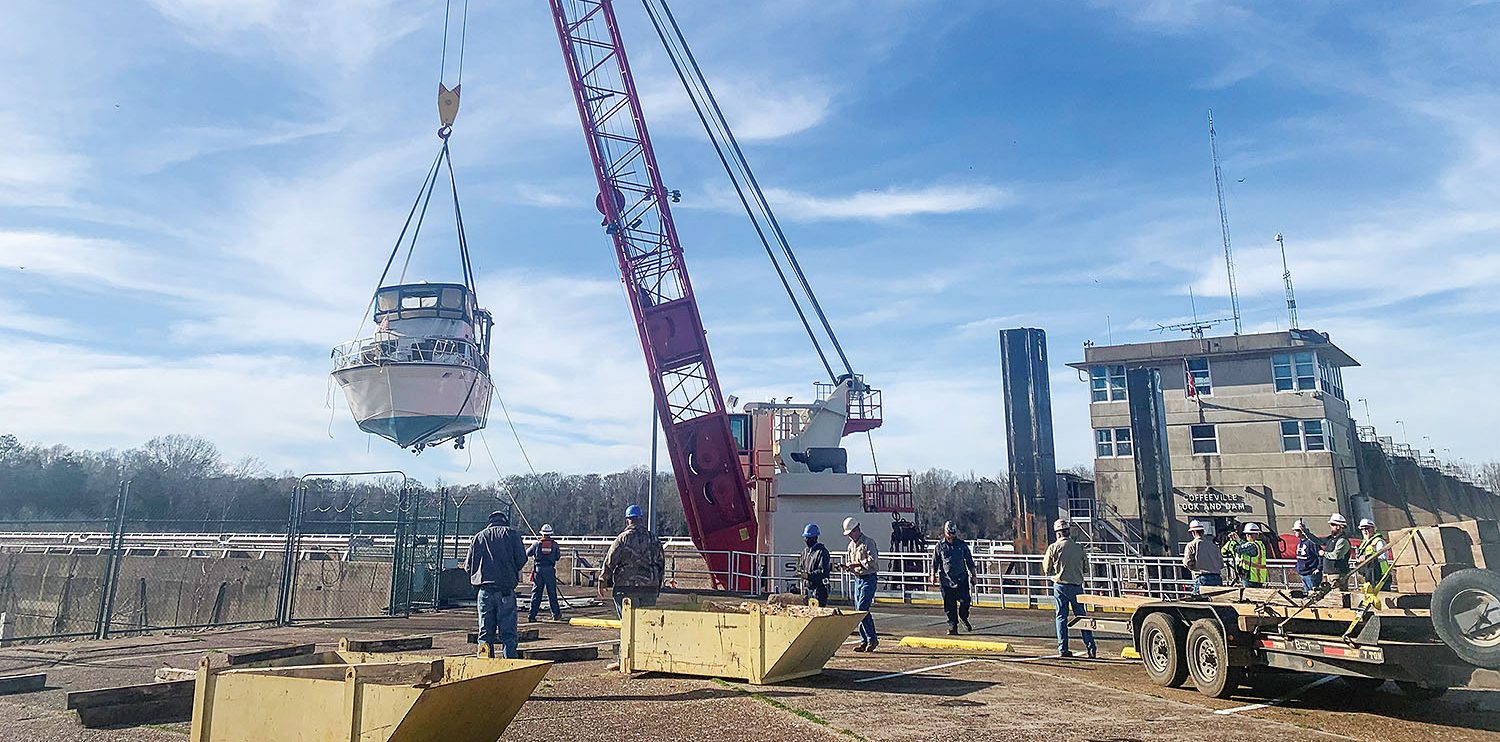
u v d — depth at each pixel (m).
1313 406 42.41
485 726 5.79
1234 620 8.90
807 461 28.92
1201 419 44.31
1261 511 42.09
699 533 26.14
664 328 26.84
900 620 17.62
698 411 26.58
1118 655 12.35
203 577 33.12
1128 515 44.28
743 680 9.23
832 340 31.22
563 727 7.17
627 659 9.81
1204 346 45.16
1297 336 43.38
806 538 12.68
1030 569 23.70
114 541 14.91
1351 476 44.03
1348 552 8.86
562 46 27.50
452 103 27.62
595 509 93.50
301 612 27.48
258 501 64.56
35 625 36.47
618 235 27.08
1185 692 9.17
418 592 20.75
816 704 8.16
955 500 97.50
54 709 8.21
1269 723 7.60
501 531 9.92
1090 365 47.28
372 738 5.21
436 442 29.03
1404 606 7.69
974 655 12.20
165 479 69.88
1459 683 7.11
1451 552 7.89
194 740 5.83
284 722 5.53
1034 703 8.39
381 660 7.80
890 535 26.84
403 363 26.89
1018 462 31.22
